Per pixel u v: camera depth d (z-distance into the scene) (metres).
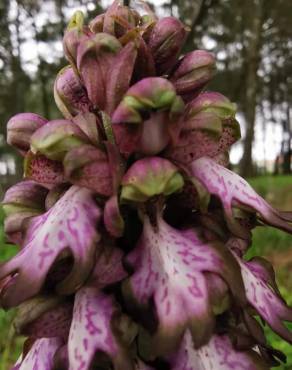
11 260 0.05
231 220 0.05
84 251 0.05
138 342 0.05
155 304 0.05
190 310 0.05
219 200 0.05
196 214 0.05
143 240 0.05
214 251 0.05
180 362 0.05
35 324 0.05
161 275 0.05
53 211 0.05
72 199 0.05
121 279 0.05
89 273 0.05
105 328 0.05
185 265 0.05
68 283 0.05
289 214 0.06
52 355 0.06
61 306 0.05
